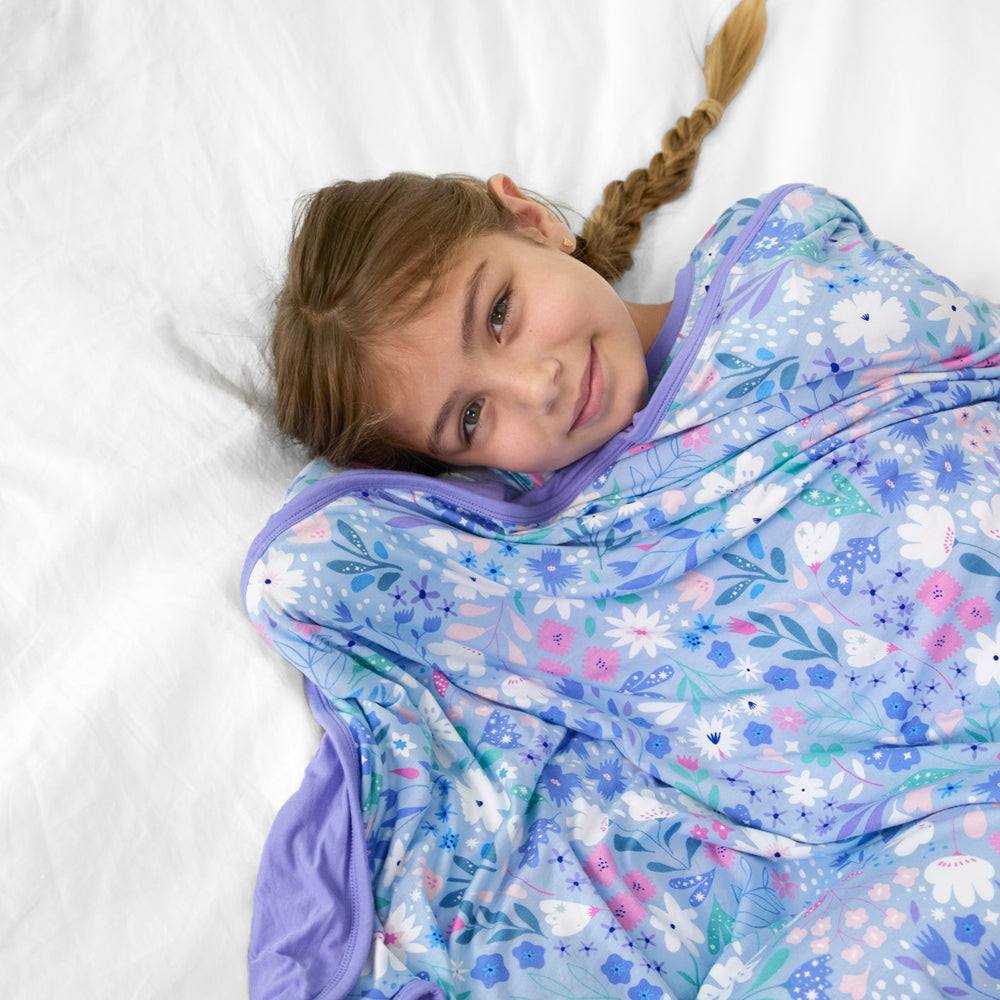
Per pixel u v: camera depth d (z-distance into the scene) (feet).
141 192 4.09
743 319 3.24
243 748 3.01
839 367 3.17
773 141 4.35
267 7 4.25
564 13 4.42
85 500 3.48
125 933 2.62
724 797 3.04
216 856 2.80
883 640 2.95
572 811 3.01
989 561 2.91
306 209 3.81
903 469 3.05
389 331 3.27
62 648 3.21
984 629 2.88
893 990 2.27
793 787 2.99
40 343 3.81
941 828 2.56
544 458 3.33
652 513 3.21
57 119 4.09
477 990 2.53
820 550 3.04
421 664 3.34
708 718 3.16
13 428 3.66
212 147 4.17
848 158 4.23
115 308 3.90
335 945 2.58
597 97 4.41
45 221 4.00
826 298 3.20
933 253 4.07
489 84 4.35
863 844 2.88
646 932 2.68
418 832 2.89
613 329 3.32
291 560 3.16
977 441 3.15
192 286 4.03
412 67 4.33
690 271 3.58
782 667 3.06
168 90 4.18
